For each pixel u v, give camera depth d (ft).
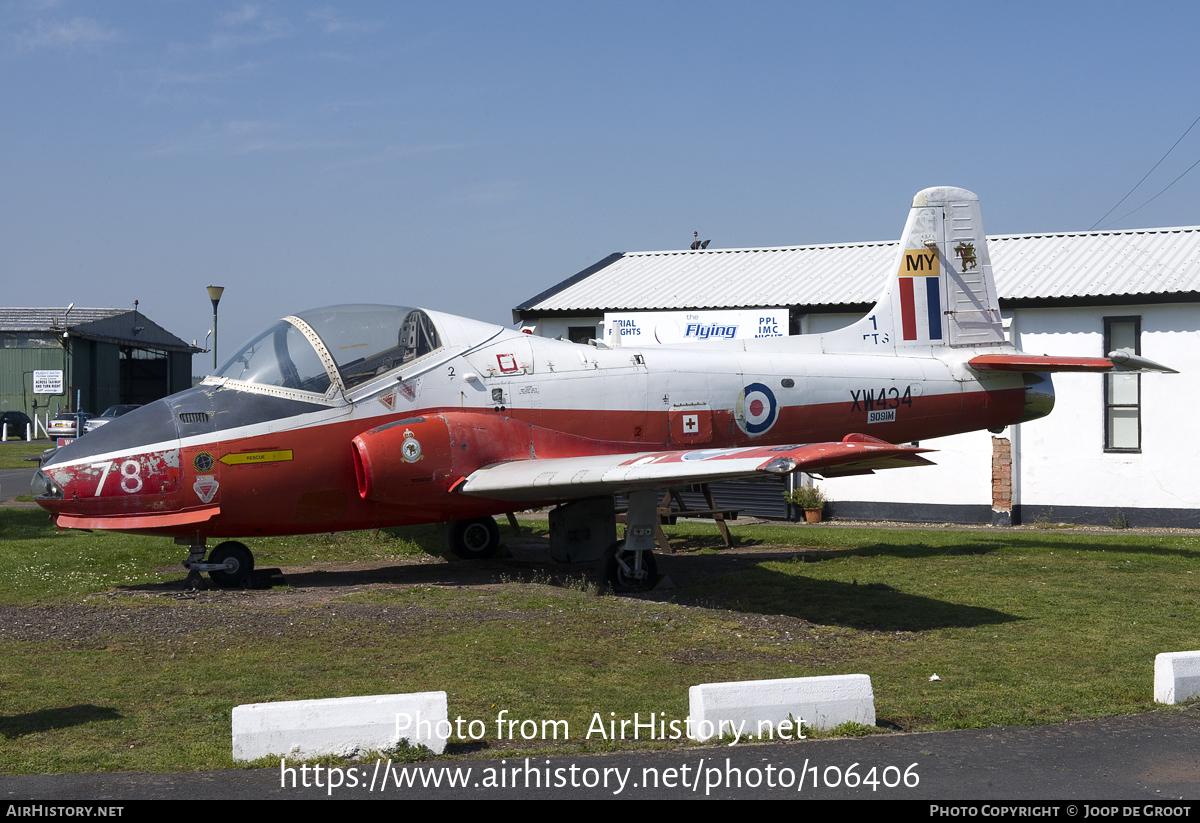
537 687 21.25
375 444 33.40
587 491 33.06
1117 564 40.16
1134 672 23.03
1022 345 62.85
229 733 18.04
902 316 45.24
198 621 27.68
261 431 33.17
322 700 17.04
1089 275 64.18
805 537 50.96
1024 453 62.85
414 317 36.47
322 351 34.53
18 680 21.65
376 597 31.63
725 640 26.27
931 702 20.44
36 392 163.63
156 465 31.94
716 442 40.32
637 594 34.22
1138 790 15.55
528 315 72.08
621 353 39.58
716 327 65.46
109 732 18.04
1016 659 24.34
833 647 25.67
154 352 199.31
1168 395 59.72
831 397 42.34
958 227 46.19
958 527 61.82
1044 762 16.84
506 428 36.27
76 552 40.78
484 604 30.45
